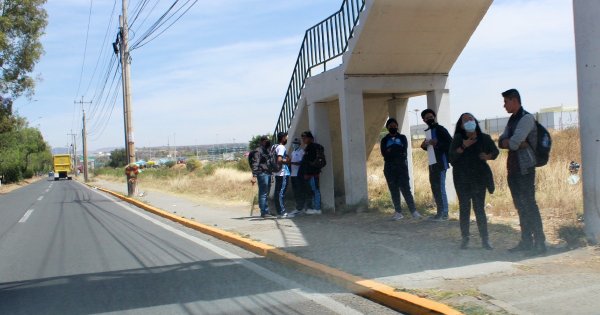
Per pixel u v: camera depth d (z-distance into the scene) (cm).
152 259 861
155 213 1623
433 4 993
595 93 668
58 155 7519
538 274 567
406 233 870
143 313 560
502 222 892
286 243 881
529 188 654
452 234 824
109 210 1811
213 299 602
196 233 1149
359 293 591
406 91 1190
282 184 1225
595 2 668
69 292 663
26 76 3155
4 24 2906
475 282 559
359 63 1105
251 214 1352
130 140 2356
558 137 1953
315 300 581
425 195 1292
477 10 1027
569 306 462
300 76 1365
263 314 540
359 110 1139
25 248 1036
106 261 859
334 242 852
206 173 3588
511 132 655
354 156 1144
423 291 541
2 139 4891
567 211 896
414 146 2916
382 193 1462
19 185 5959
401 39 1062
